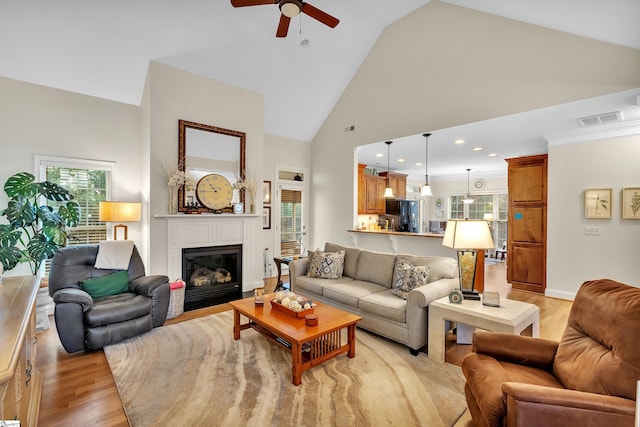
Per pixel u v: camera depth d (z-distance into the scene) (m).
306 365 2.32
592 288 1.72
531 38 3.34
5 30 3.15
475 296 2.62
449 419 1.89
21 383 1.50
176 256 4.12
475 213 9.04
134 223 4.43
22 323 1.44
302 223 6.29
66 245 3.98
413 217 7.86
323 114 5.84
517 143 5.12
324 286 3.60
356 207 5.56
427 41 4.22
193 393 2.12
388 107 4.76
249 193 4.90
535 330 2.41
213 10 3.53
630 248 3.95
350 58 4.93
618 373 1.31
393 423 1.85
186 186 4.21
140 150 4.53
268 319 2.61
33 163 3.79
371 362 2.59
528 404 1.26
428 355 2.67
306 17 3.95
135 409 1.95
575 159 4.36
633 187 3.89
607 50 2.88
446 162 7.23
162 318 3.28
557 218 4.54
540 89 3.29
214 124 4.49
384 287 3.54
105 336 2.77
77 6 3.11
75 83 3.94
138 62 3.89
